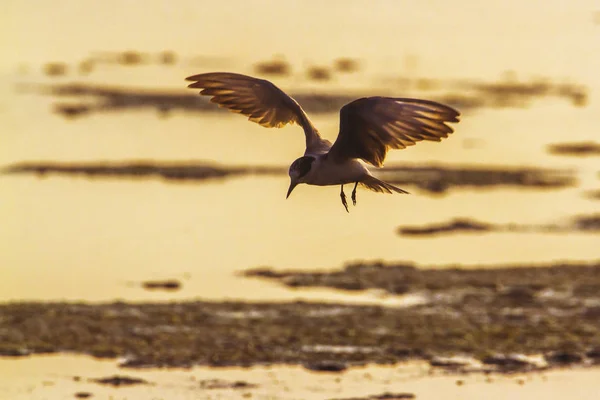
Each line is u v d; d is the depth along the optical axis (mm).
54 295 21844
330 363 18219
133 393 17016
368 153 10500
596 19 80500
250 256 25094
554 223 28719
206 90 11156
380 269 24172
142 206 29672
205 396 16891
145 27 75188
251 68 58875
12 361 18297
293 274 23703
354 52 66562
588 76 58219
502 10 84938
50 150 36625
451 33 74625
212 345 19094
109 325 19984
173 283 22766
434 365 18391
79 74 54031
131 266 24109
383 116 10250
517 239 26922
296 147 38500
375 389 17281
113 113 44062
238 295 22125
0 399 16734
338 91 50719
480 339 19672
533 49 67750
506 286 22969
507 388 17453
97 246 25703
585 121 44969
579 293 22531
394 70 59219
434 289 22750
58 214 28562
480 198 31453
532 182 33719
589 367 18438
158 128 41188
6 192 30875
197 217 28609
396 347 19141
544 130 42906
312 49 67812
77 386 17297
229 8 86750
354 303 21734
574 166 36250
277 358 18547
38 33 69562
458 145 39000
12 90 48562
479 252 25672
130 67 57656
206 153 36875
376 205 29953
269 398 16828
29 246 25516
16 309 20766
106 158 35688
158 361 18359
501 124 43969
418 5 88438
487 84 54688
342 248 25906
